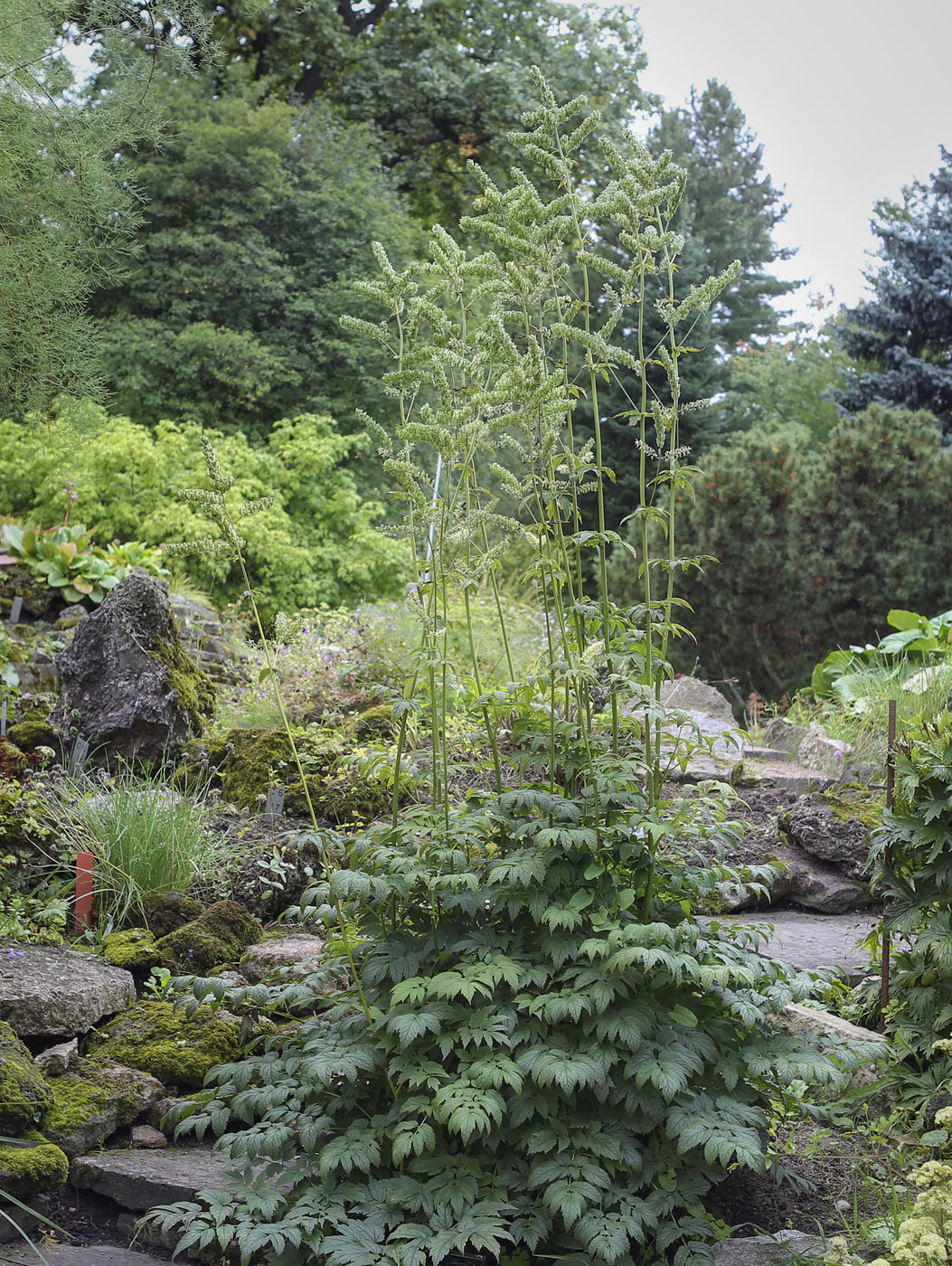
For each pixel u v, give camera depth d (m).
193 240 15.21
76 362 6.87
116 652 5.99
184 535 12.68
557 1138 2.59
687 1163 2.69
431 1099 2.68
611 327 2.98
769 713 10.06
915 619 8.55
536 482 3.04
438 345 2.94
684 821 3.02
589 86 19.09
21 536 9.36
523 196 2.90
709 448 18.61
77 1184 2.93
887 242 18.55
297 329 16.11
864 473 11.71
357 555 14.53
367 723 6.18
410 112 19.25
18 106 6.32
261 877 4.66
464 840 2.82
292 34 18.69
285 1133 2.58
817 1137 3.18
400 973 2.73
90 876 4.20
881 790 5.98
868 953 4.43
